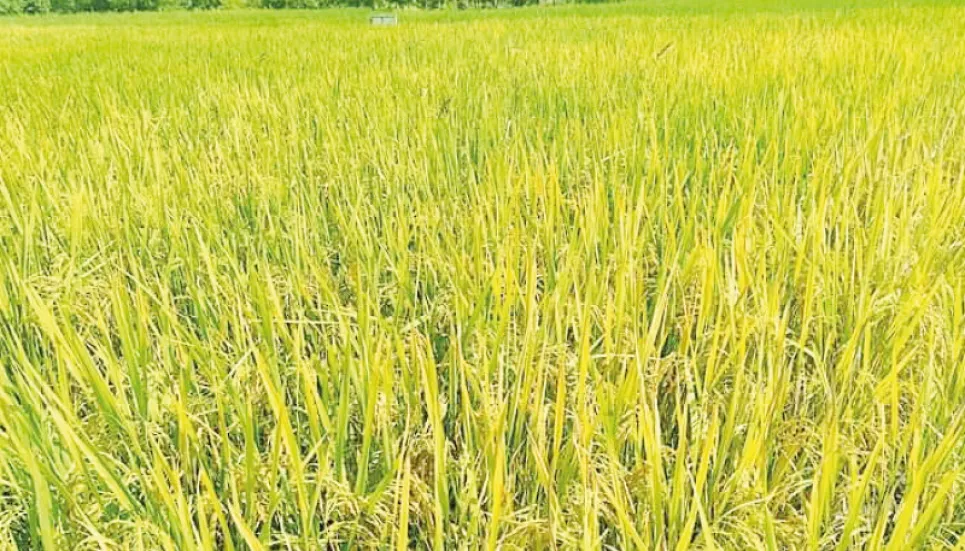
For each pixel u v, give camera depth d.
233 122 4.30
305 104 5.14
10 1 34.41
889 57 5.81
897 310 1.97
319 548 1.46
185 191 3.14
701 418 1.62
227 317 2.12
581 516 1.48
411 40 9.58
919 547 1.33
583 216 2.59
